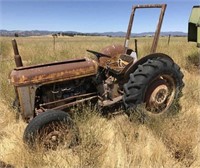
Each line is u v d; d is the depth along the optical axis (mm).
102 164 3338
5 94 5129
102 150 3543
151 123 4105
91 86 4402
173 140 3709
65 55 8906
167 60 4395
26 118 3832
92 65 4148
